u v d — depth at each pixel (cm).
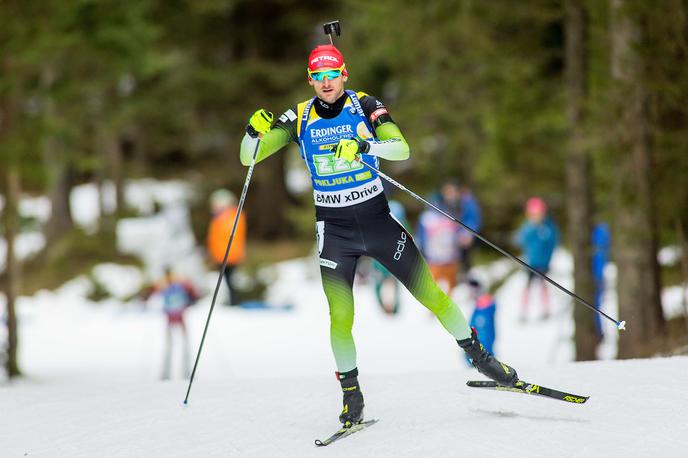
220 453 1662
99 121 9669
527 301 5522
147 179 12044
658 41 3522
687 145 3531
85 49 5650
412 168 10069
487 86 5428
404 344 5000
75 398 2253
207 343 5356
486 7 4500
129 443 1773
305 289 7219
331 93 1655
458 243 5612
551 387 1973
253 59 9856
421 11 5125
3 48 4428
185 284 4528
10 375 4700
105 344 5575
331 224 1709
